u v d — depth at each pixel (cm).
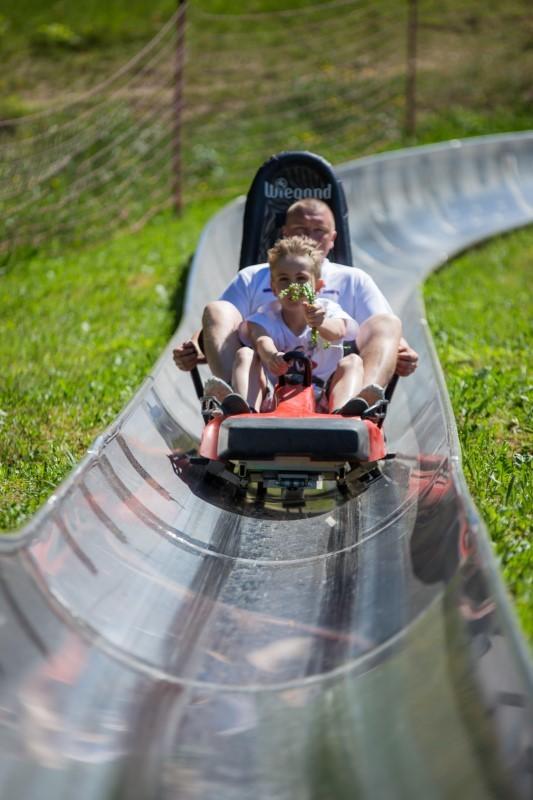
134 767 263
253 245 638
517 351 767
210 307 514
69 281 1041
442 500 381
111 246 1219
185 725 285
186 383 585
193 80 2039
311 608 358
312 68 2170
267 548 419
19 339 827
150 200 1459
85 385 675
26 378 700
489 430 560
